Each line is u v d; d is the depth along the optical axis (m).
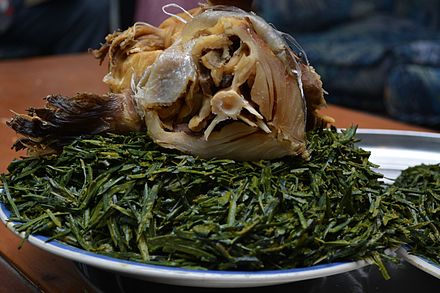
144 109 0.47
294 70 0.47
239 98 0.45
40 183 0.47
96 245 0.43
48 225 0.44
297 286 0.46
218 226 0.42
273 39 0.46
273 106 0.46
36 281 0.48
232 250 0.41
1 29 1.86
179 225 0.43
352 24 2.06
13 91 0.98
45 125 0.48
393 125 0.84
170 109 0.47
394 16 2.11
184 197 0.44
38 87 1.01
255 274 0.39
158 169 0.45
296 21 1.99
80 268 0.48
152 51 0.50
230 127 0.46
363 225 0.45
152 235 0.42
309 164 0.47
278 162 0.47
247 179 0.45
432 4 2.03
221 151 0.46
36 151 0.49
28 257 0.51
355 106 1.82
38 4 1.86
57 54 1.90
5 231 0.54
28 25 1.87
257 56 0.45
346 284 0.47
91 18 1.83
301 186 0.46
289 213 0.44
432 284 0.48
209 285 0.40
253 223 0.42
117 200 0.44
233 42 0.46
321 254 0.43
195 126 0.46
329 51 1.84
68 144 0.49
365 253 0.43
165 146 0.46
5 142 0.74
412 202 0.52
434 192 0.54
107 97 0.48
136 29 0.50
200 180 0.44
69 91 0.98
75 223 0.44
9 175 0.49
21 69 1.17
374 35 1.92
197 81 0.46
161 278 0.39
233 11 0.48
